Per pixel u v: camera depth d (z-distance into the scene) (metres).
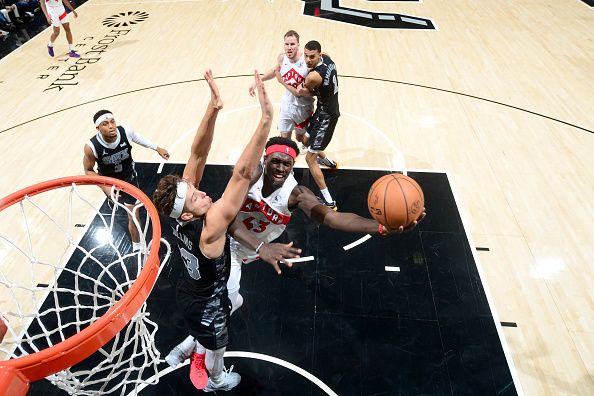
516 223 4.52
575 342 3.47
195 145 2.83
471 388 3.19
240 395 3.18
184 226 2.34
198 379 3.10
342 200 4.84
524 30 8.87
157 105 6.59
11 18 9.70
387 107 6.45
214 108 2.69
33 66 7.83
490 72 7.35
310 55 4.13
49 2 7.52
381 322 3.64
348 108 6.43
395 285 3.93
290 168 2.88
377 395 3.16
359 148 5.64
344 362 3.37
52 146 5.78
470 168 5.28
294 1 10.49
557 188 4.96
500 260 4.14
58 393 3.19
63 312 3.68
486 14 9.68
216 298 2.64
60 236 4.44
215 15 9.84
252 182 2.99
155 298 3.87
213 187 5.01
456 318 3.66
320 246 4.31
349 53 8.02
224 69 7.54
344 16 9.64
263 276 4.04
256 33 8.90
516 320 3.63
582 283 3.92
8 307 3.72
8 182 5.18
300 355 3.42
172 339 3.55
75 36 8.99
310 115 4.85
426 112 6.34
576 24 9.06
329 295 3.87
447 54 7.96
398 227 2.34
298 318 3.69
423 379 3.25
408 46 8.27
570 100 6.56
